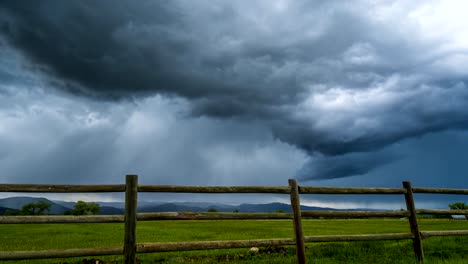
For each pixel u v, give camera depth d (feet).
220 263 26.89
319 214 25.62
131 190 21.20
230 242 22.85
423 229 57.52
